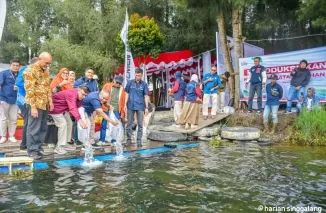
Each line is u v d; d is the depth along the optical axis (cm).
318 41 1630
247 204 435
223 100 1264
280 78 1177
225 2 1259
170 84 1873
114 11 1933
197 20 1756
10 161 602
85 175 577
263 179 554
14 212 404
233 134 1002
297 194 475
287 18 1644
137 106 856
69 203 436
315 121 961
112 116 819
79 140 805
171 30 1914
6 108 795
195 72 1819
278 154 777
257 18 1702
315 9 1091
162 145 895
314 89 1091
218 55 1402
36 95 640
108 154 761
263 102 1194
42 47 1967
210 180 547
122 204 434
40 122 664
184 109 1065
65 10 1980
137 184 524
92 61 1866
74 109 680
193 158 730
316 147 881
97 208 419
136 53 1667
